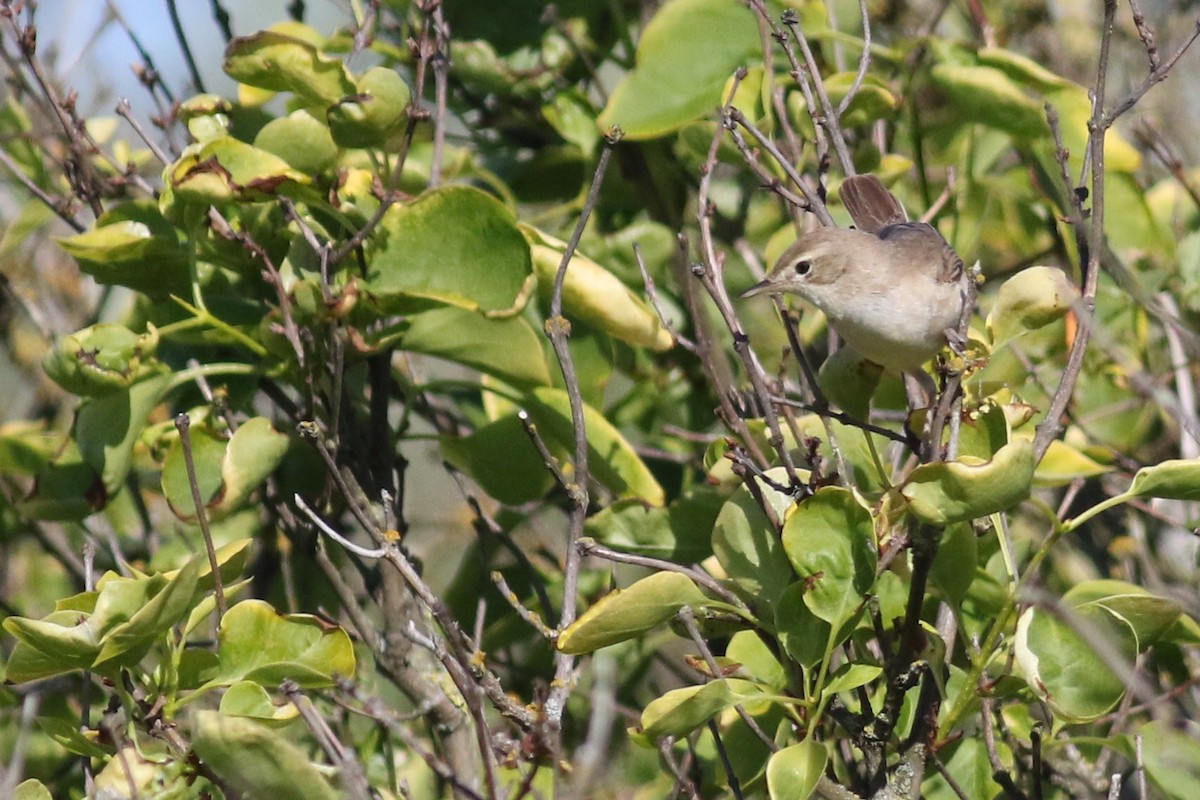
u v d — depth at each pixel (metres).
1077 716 7.09
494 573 7.57
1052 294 8.08
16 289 12.52
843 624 7.38
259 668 7.72
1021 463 6.75
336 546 10.86
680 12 10.75
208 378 9.77
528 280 8.75
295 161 9.06
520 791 6.70
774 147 9.20
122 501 12.39
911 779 7.57
